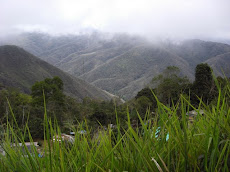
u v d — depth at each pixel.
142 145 1.22
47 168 1.13
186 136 1.16
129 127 1.24
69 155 1.28
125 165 1.25
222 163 1.14
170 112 1.27
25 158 1.27
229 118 1.23
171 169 1.22
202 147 1.25
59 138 1.24
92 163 1.19
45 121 1.13
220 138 1.19
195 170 1.10
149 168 1.15
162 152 1.23
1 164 1.28
